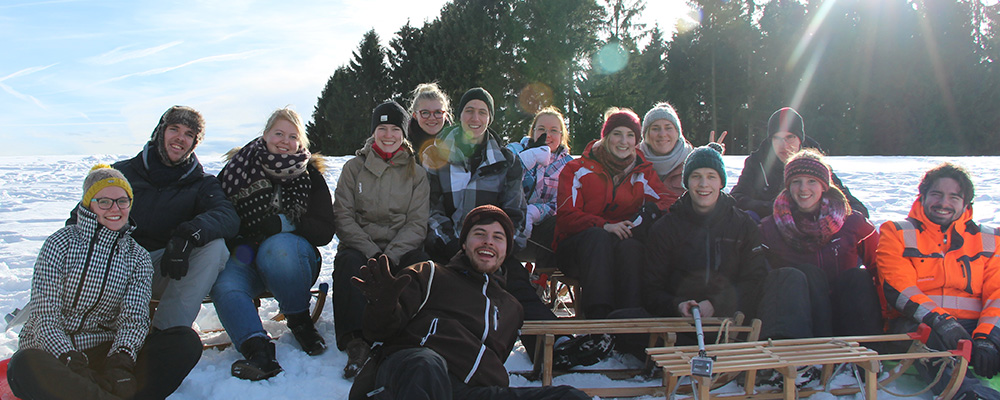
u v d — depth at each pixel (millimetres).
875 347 3447
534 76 29172
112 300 2963
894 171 12750
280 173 3713
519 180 4262
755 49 39938
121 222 2975
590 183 4367
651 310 3695
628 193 4414
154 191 3570
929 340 3266
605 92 29500
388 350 2871
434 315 2990
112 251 2961
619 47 31781
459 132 4238
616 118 4340
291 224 3787
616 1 33781
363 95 37625
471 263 3197
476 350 2893
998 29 37438
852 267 3740
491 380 2902
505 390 2701
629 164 4402
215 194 3631
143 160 3580
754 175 4828
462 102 4262
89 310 2941
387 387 2564
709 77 40000
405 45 37562
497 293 3184
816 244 3711
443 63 32438
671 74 40094
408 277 2764
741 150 40500
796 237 3705
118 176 2980
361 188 3918
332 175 11695
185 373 2922
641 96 30859
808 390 3170
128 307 2955
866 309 3439
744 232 3664
